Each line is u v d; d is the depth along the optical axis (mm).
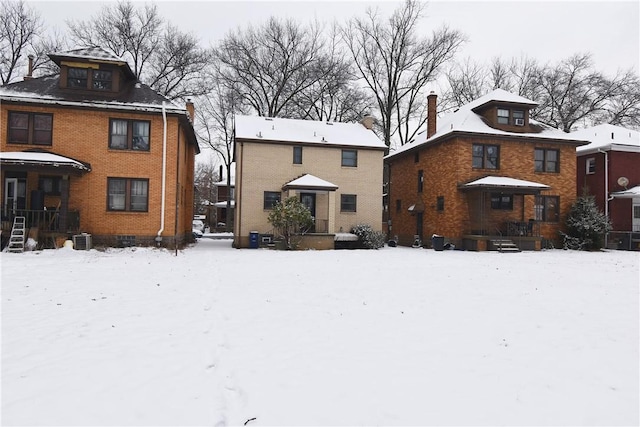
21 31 30531
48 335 5574
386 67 37438
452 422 3463
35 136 17594
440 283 9930
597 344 5469
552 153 24250
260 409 3668
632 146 25297
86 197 17906
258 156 22828
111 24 32281
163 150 18594
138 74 33969
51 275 10227
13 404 3633
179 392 3980
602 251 22750
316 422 3449
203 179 75500
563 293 8742
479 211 22594
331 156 23766
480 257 17562
